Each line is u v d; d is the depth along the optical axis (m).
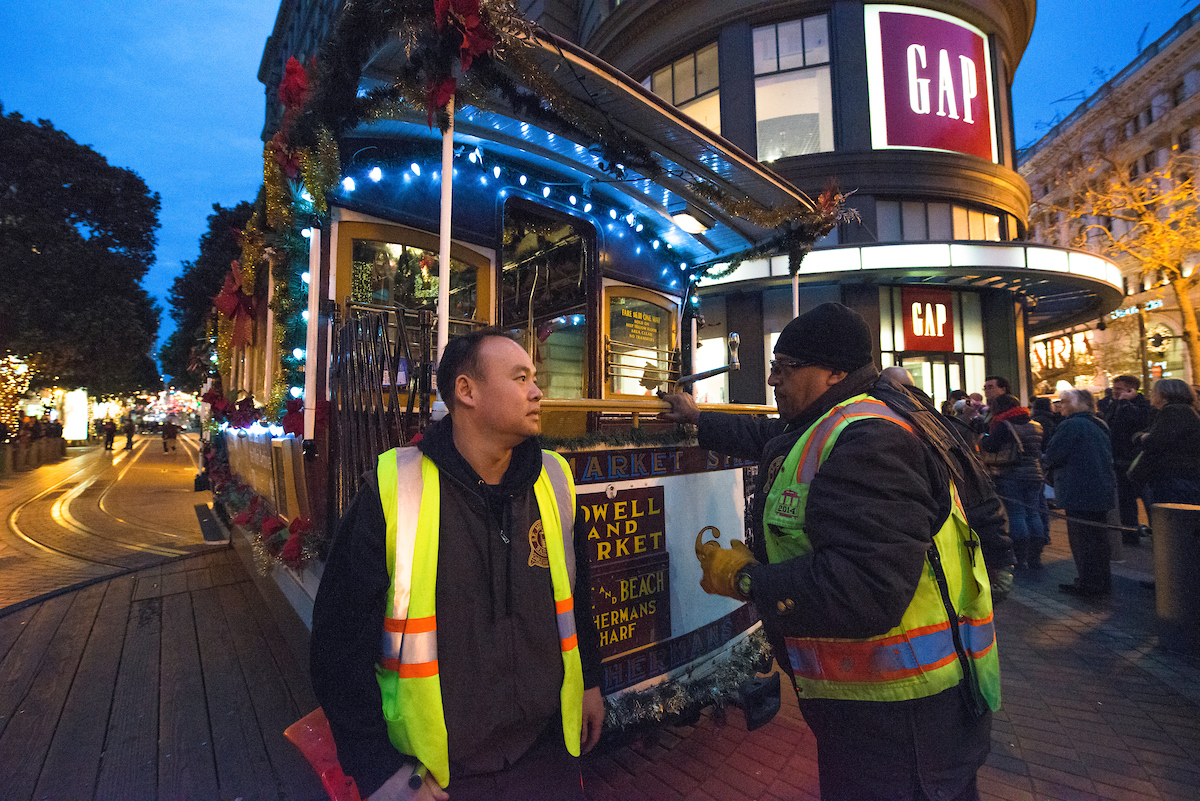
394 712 1.13
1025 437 5.64
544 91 2.87
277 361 3.97
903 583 1.09
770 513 1.35
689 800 2.19
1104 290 13.48
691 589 2.62
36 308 17.05
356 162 3.52
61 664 3.46
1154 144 21.69
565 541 1.42
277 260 3.88
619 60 15.70
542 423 2.39
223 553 6.34
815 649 1.28
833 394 1.38
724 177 3.91
